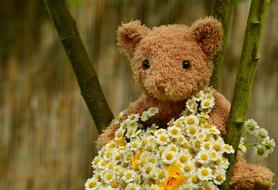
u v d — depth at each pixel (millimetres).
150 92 1006
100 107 1082
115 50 1785
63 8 1069
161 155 952
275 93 1807
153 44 1007
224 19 1052
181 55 997
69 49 1074
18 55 1850
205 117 986
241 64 956
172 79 987
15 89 1863
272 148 1001
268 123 1813
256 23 945
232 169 971
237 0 1191
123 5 1759
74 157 1860
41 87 1852
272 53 1790
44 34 1835
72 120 1850
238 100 959
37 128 1867
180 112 1019
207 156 943
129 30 1035
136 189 954
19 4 1829
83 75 1078
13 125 1875
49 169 1873
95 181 984
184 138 961
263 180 975
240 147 986
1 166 1884
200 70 1002
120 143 1010
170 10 1730
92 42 1782
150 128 1012
